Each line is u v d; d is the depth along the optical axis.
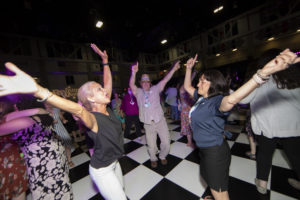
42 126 0.95
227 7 9.18
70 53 12.23
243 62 10.62
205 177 1.05
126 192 1.61
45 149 0.93
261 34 9.98
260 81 0.63
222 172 0.96
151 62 18.11
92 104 1.00
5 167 0.84
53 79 11.26
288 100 1.02
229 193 1.43
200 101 1.10
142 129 3.79
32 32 9.46
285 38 9.11
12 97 0.89
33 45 10.34
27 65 10.10
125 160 2.30
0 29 8.41
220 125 0.97
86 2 6.58
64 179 1.01
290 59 0.55
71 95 4.54
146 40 12.27
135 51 15.30
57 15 7.43
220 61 12.58
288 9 8.66
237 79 5.78
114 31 9.88
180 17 9.08
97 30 9.55
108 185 0.97
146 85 1.91
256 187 1.45
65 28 8.98
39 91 0.57
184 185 1.61
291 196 1.30
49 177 0.93
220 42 12.13
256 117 1.21
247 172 1.69
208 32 12.72
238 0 8.62
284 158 1.84
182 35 12.73
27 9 6.71
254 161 1.87
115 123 1.06
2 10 6.59
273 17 9.31
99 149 0.94
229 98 0.76
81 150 2.88
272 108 1.09
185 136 3.01
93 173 0.99
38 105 1.10
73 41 11.38
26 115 0.90
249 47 10.66
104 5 6.91
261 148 1.27
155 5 7.47
